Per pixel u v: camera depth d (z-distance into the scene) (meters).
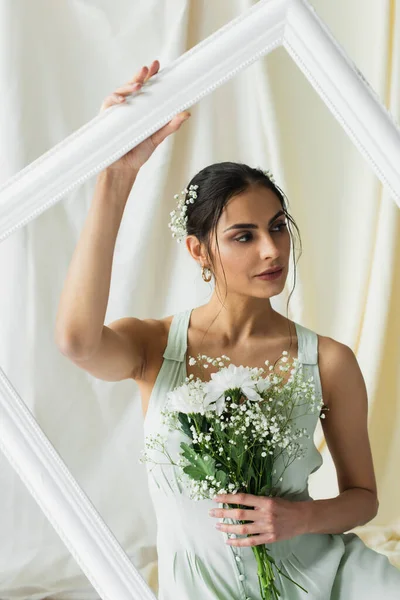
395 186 1.19
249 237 1.39
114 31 1.91
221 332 1.41
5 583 1.75
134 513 1.74
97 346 1.32
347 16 1.87
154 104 1.20
